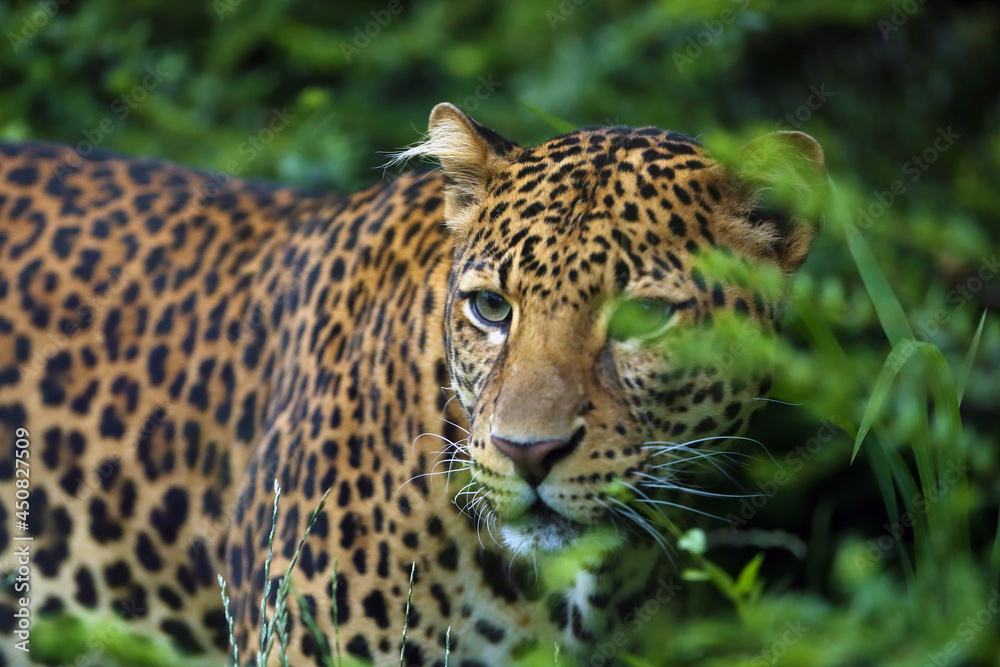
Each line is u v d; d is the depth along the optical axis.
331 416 6.33
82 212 7.81
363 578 6.13
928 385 7.00
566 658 6.43
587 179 5.69
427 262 6.41
